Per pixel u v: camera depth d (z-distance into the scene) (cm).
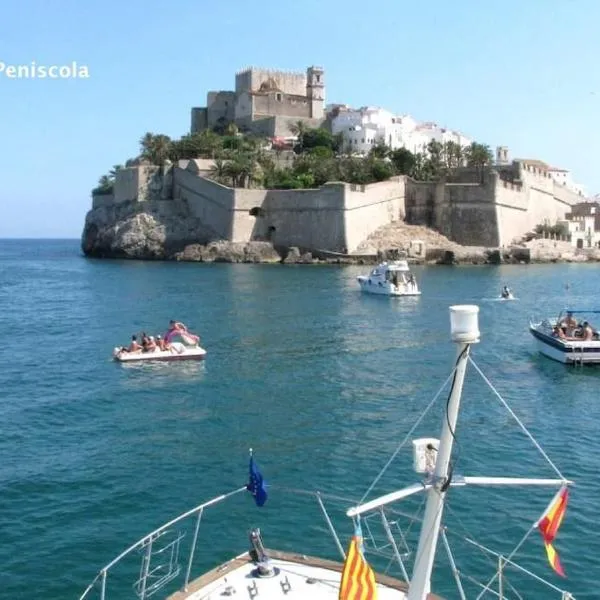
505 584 1537
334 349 4412
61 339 4881
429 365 3938
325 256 11819
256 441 2541
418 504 1938
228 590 1160
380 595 1160
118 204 14125
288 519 1861
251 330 5159
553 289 8025
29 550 1692
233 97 16825
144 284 8644
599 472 2216
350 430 2675
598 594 1508
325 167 13300
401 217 13000
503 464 2288
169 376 3666
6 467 2252
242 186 13088
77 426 2745
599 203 15362
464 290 7919
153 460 2328
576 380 3584
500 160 16500
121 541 1742
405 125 17725
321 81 16650
